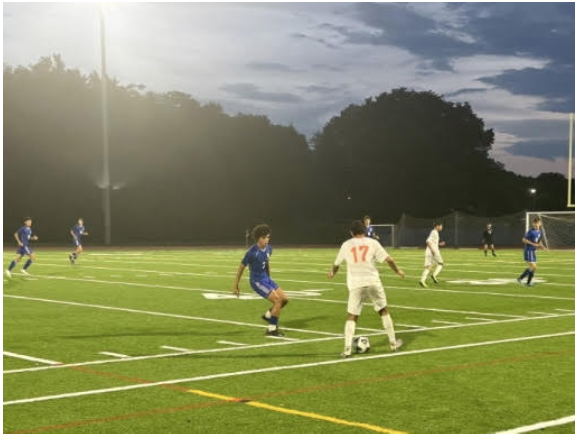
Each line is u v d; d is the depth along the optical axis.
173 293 19.59
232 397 7.89
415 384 8.48
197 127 73.19
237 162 74.94
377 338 11.95
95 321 14.20
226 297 18.55
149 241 69.38
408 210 81.56
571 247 57.09
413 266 31.94
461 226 64.19
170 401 7.72
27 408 7.45
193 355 10.50
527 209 90.25
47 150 66.06
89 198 67.19
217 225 73.44
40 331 12.91
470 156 84.12
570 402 7.68
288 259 38.06
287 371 9.27
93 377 8.97
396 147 82.00
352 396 7.92
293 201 78.81
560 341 11.57
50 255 42.22
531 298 18.36
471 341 11.59
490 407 7.46
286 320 14.32
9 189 64.62
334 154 84.50
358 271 10.45
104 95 54.38
